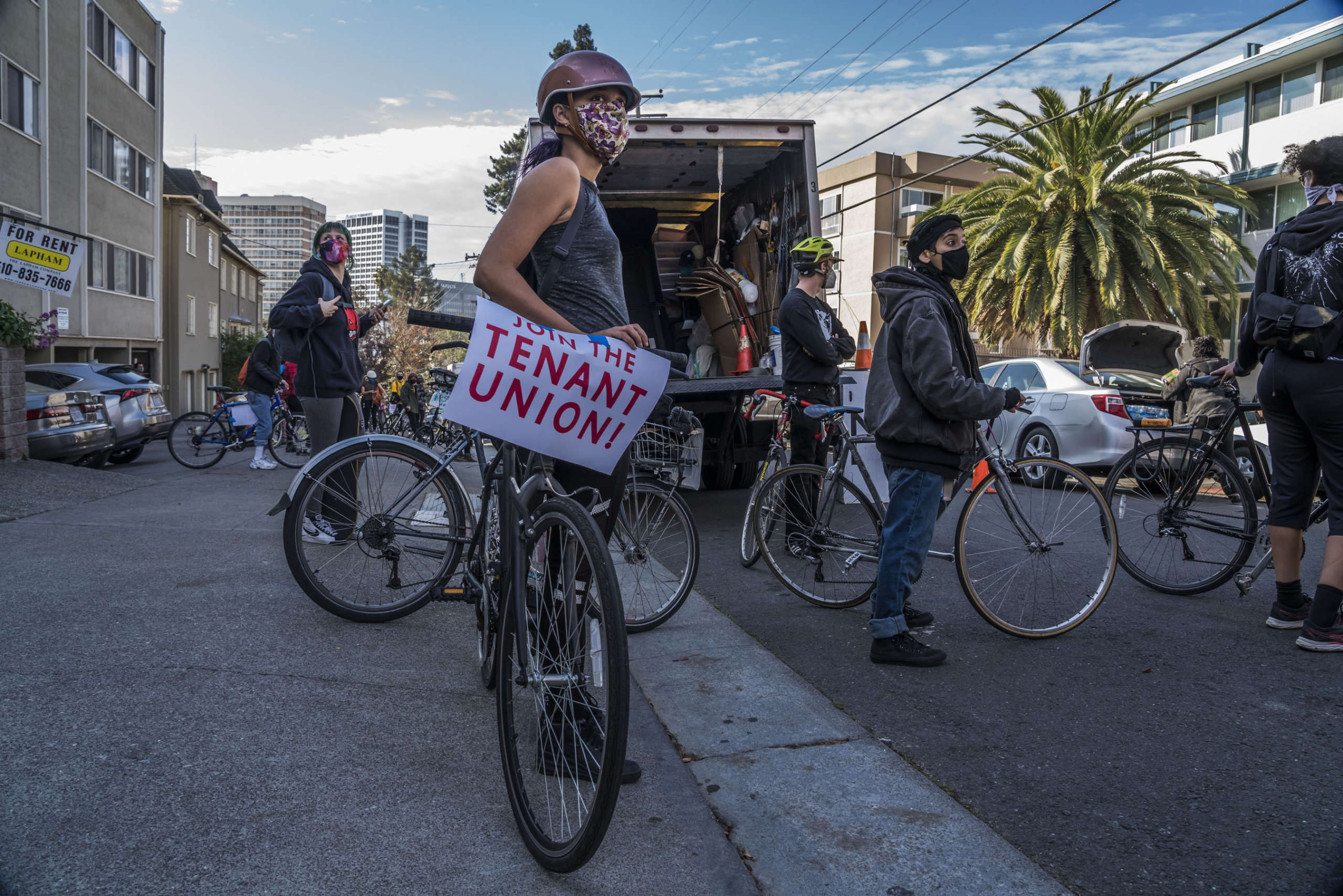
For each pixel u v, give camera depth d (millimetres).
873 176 35250
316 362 5223
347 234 5387
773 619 4207
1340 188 3771
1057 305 20109
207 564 4668
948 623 4105
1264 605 4406
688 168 8898
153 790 2246
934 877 2016
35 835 2020
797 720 2928
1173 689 3232
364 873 1943
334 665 3229
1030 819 2289
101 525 5789
